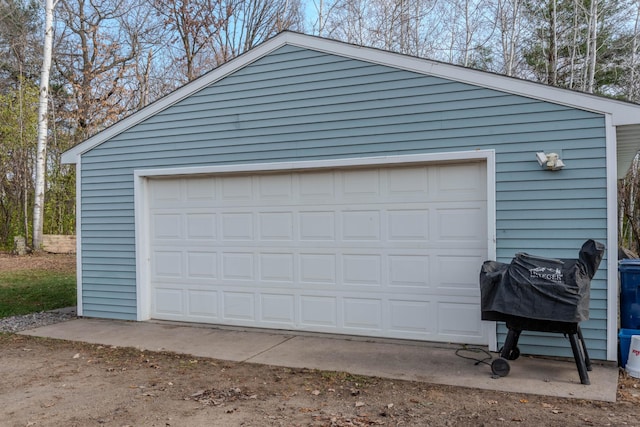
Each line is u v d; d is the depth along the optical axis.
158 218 7.22
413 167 5.75
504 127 5.24
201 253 6.93
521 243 5.18
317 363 5.03
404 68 5.68
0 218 20.34
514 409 3.79
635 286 4.86
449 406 3.87
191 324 6.92
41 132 16.41
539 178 5.11
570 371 4.64
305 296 6.31
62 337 6.36
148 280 7.26
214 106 6.74
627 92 13.97
